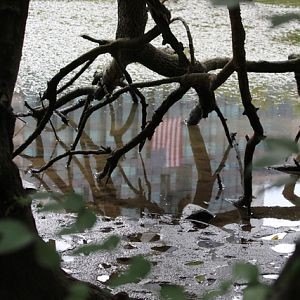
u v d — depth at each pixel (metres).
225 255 5.40
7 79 3.08
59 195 1.58
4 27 3.04
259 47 13.87
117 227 5.96
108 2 18.50
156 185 7.16
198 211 6.24
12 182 2.87
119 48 6.45
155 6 6.23
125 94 10.49
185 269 5.08
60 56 13.08
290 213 6.42
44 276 2.77
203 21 15.99
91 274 4.94
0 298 2.66
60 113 9.00
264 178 7.18
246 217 6.32
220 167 7.74
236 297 4.36
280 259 5.32
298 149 1.24
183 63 6.68
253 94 10.73
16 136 8.70
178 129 9.02
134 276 1.44
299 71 6.89
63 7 17.64
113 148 8.30
